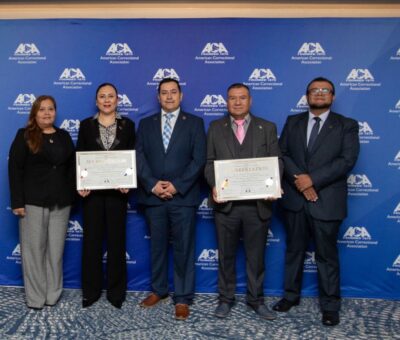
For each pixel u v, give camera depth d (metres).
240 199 2.51
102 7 3.07
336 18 2.94
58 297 2.84
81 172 2.67
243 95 2.55
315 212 2.57
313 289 3.05
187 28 3.01
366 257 3.03
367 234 3.02
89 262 2.79
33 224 2.69
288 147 2.69
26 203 2.69
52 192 2.69
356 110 2.97
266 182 2.52
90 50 3.05
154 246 2.76
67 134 2.83
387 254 3.02
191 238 2.72
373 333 2.46
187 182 2.60
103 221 2.81
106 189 2.77
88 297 2.80
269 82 3.00
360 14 2.99
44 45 3.06
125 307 2.80
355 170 2.99
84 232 2.79
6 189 3.14
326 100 2.56
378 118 2.96
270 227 3.07
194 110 3.04
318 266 2.65
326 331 2.47
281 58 2.98
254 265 2.65
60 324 2.54
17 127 3.11
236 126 2.64
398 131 2.95
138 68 3.04
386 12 2.97
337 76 2.96
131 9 3.06
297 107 2.99
